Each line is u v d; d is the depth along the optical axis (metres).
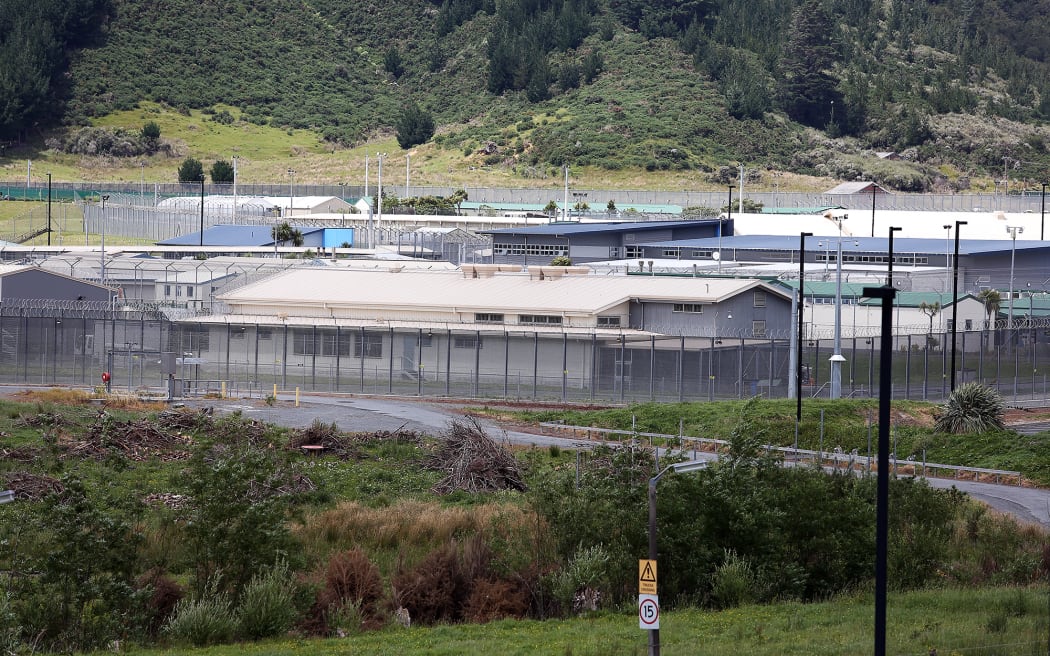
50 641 108.19
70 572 112.50
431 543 138.38
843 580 129.38
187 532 122.50
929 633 107.88
